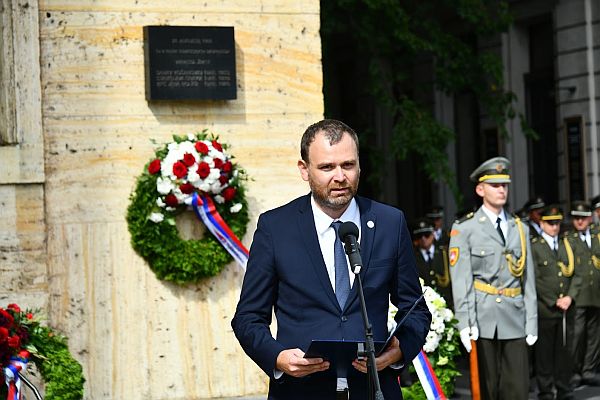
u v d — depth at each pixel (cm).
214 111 1977
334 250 1192
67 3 1908
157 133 1947
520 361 2158
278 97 2008
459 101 4831
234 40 1977
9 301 1866
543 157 4525
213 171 1906
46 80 1895
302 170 1206
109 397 1908
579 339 2991
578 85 4253
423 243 3166
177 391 1942
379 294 1187
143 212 1908
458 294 2155
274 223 1212
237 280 1969
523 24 4562
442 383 1958
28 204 1877
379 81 3681
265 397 1972
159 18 1952
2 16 1866
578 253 2939
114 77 1930
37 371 1791
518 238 2180
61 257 1892
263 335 1177
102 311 1908
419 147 3631
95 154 1912
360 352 1105
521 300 2169
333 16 3512
